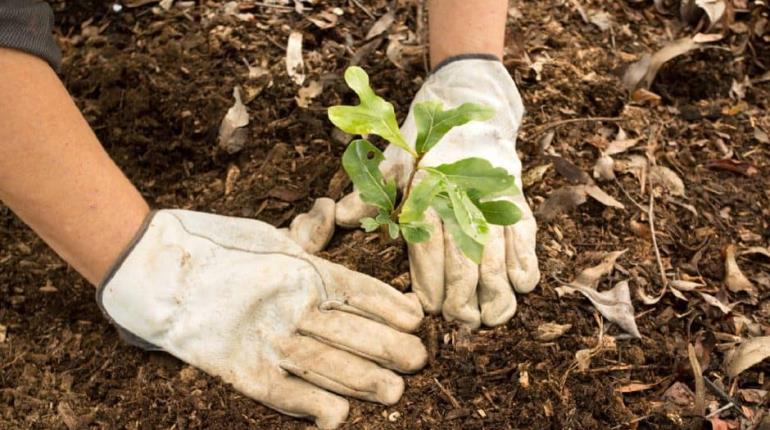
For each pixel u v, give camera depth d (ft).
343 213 3.69
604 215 3.80
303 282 3.46
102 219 3.33
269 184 3.91
